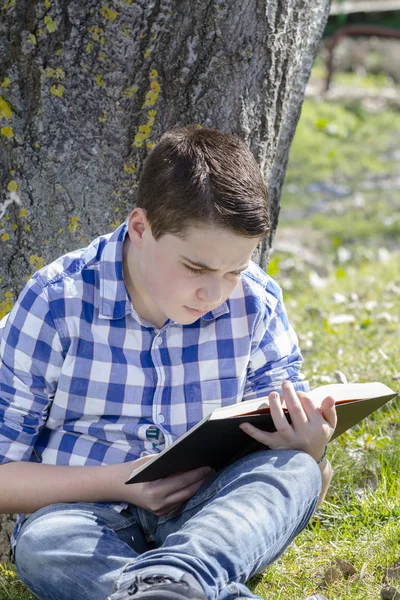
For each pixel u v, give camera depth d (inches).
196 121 136.3
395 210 474.6
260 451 104.1
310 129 651.5
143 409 111.1
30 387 109.8
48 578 97.5
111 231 136.7
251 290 115.3
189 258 98.1
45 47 129.6
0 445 109.8
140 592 82.7
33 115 132.0
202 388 112.4
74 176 134.4
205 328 112.9
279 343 117.1
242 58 135.7
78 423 112.4
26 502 107.5
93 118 133.0
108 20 129.1
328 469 115.7
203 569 86.0
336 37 535.2
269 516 94.7
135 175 136.0
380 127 682.8
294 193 522.6
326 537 124.1
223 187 96.8
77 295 109.8
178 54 133.1
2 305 136.5
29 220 134.5
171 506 108.6
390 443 150.0
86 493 107.7
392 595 108.3
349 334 216.5
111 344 110.4
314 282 303.3
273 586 114.4
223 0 131.8
